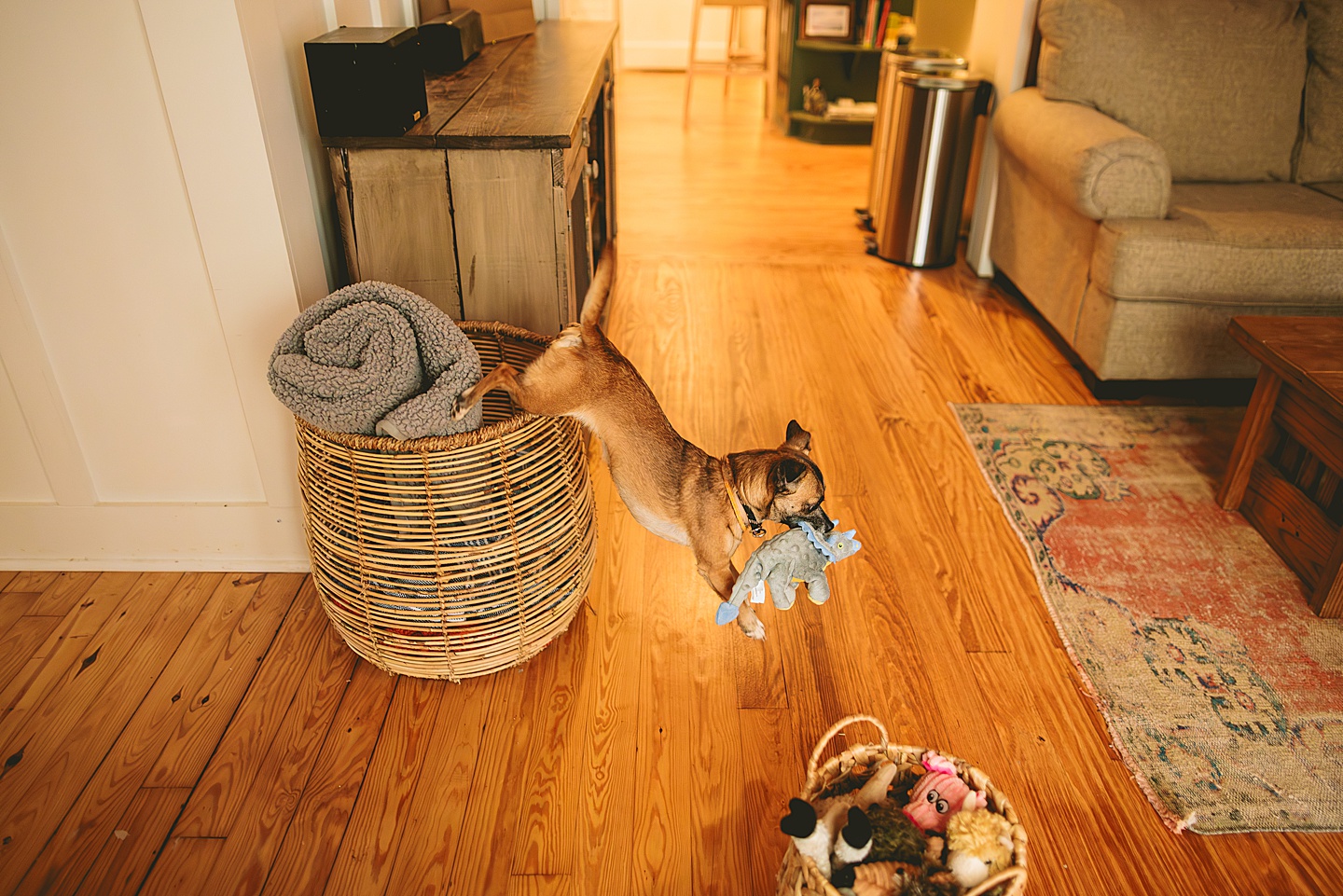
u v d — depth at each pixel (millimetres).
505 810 1479
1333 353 1945
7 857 1382
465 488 1504
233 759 1554
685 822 1470
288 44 1727
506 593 1610
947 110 3395
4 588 1916
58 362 1782
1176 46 2900
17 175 1604
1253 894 1376
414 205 1864
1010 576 2020
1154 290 2490
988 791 1255
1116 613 1909
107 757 1549
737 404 2680
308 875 1372
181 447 1886
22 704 1643
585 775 1543
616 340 3037
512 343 1894
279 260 1682
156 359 1787
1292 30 2930
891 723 1656
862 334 3135
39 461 1881
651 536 2133
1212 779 1554
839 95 5422
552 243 1904
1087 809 1502
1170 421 2623
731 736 1625
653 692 1711
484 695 1694
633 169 4852
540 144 1790
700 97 6430
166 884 1353
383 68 1706
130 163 1604
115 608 1872
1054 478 2354
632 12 6922
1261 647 1827
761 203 4398
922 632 1864
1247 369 2621
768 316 3248
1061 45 2949
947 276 3658
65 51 1506
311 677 1724
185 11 1462
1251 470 2176
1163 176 2514
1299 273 2449
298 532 1952
